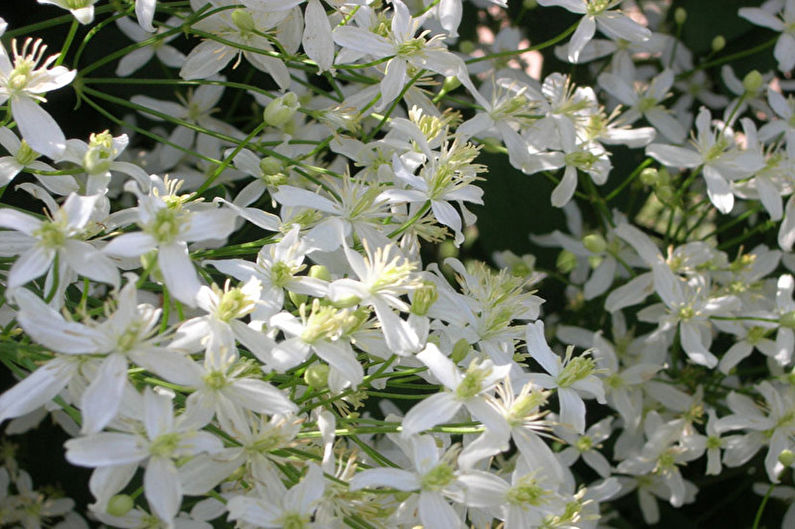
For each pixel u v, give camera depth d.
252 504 0.38
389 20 0.47
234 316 0.39
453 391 0.40
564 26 0.55
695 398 0.50
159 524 0.43
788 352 0.50
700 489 0.54
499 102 0.48
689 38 0.55
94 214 0.41
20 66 0.41
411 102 0.47
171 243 0.38
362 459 0.42
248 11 0.45
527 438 0.41
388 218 0.43
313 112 0.46
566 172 0.48
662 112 0.53
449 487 0.39
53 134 0.41
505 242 0.52
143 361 0.38
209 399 0.39
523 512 0.40
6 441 0.49
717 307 0.50
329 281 0.41
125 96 0.51
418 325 0.41
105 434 0.37
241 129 0.54
